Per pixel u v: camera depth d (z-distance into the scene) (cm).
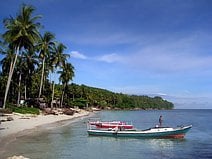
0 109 5150
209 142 3466
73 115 8356
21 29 5350
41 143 2853
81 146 2911
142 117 10406
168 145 3188
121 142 3328
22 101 7550
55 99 10231
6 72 7388
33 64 7450
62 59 8388
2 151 2327
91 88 19462
